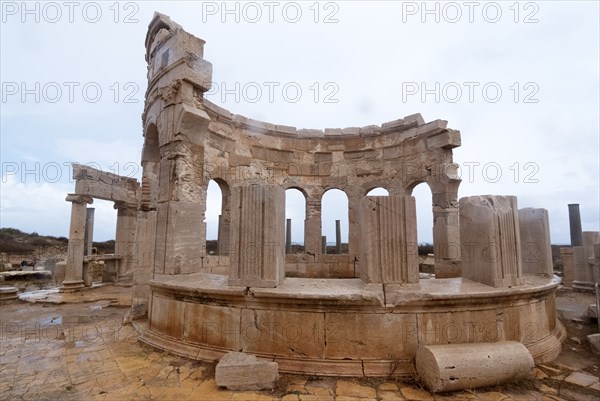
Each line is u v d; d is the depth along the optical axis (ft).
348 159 47.62
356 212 45.88
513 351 16.49
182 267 26.22
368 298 17.37
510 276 20.34
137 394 15.39
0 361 19.63
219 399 14.83
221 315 19.54
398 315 17.79
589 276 43.62
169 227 26.30
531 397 15.08
